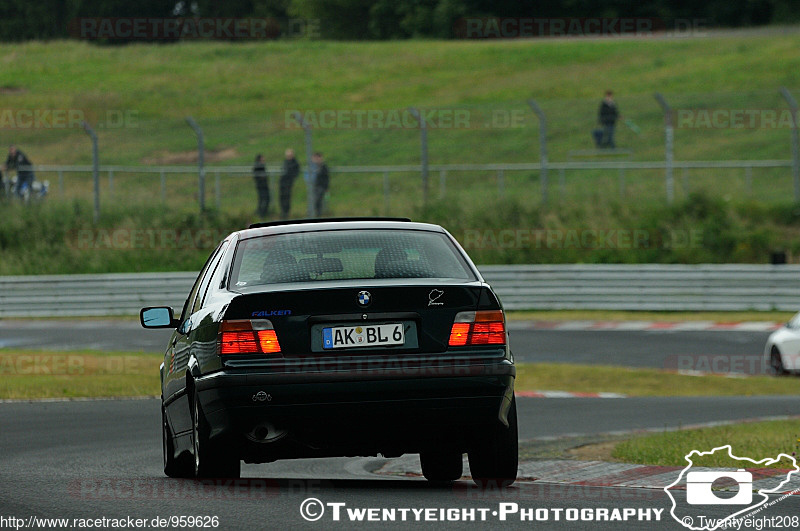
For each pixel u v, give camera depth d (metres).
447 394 22.53
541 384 63.81
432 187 148.50
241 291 23.19
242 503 22.69
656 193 123.50
